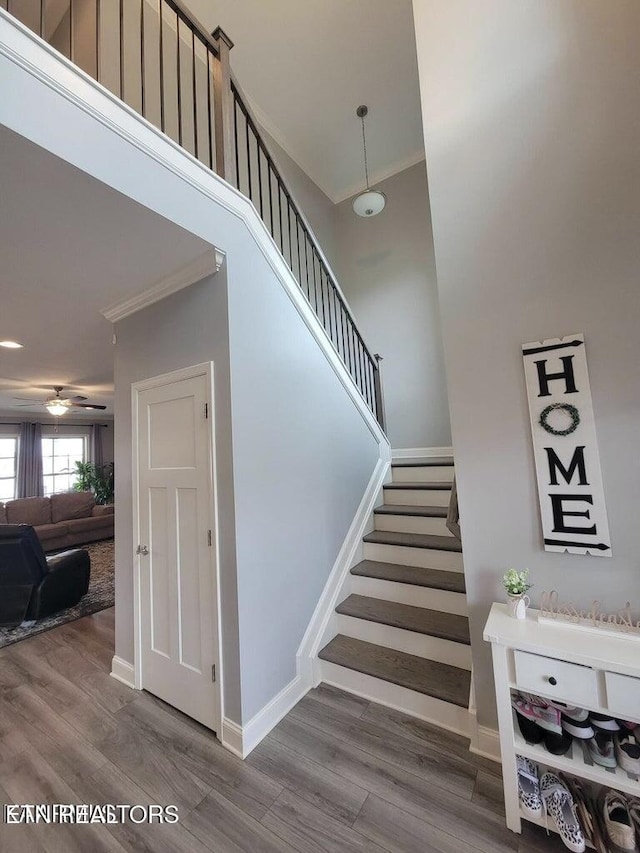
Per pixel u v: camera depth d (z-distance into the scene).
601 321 1.57
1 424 7.45
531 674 1.40
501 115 1.80
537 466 1.67
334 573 2.68
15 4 3.26
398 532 3.16
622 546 1.51
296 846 1.42
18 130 1.19
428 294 4.73
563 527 1.61
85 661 2.75
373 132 4.55
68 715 2.16
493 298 1.79
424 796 1.59
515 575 1.59
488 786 1.63
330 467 2.83
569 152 1.65
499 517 1.75
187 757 1.84
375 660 2.28
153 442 2.37
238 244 2.09
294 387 2.50
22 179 1.37
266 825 1.50
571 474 1.60
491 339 1.79
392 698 2.12
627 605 1.50
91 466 8.49
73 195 1.47
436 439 4.60
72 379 4.59
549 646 1.36
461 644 2.18
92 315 2.61
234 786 1.67
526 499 1.70
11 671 2.64
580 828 1.34
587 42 1.64
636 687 1.24
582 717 1.41
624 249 1.54
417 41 2.04
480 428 1.80
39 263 1.94
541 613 1.55
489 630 1.48
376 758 1.79
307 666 2.29
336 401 2.99
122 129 1.49
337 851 1.40
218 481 2.01
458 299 1.87
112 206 1.56
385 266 5.04
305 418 2.58
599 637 1.41
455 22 1.94
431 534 3.04
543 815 1.41
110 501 8.32
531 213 1.72
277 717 2.04
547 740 1.44
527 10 1.77
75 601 3.78
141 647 2.38
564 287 1.64
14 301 2.34
